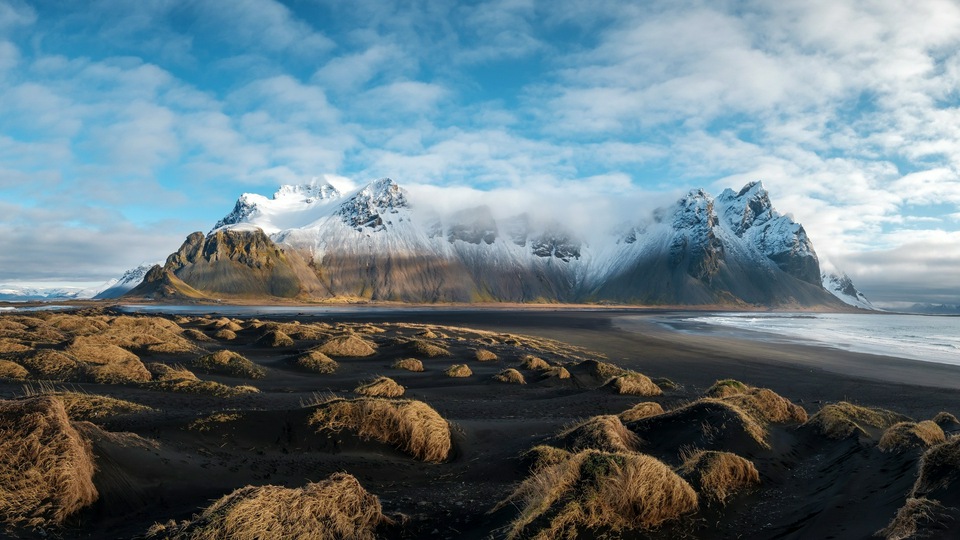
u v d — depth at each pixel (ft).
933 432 32.48
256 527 17.93
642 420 39.75
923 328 351.87
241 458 28.60
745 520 22.62
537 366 93.35
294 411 34.73
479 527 21.54
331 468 29.25
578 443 33.68
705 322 366.63
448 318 341.00
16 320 116.16
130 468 23.31
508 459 33.58
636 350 151.02
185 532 17.75
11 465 19.77
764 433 35.60
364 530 20.36
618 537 19.35
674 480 22.16
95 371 59.52
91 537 18.61
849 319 549.95
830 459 32.58
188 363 76.95
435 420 36.60
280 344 112.98
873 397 80.02
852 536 19.31
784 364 123.44
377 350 110.11
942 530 17.02
